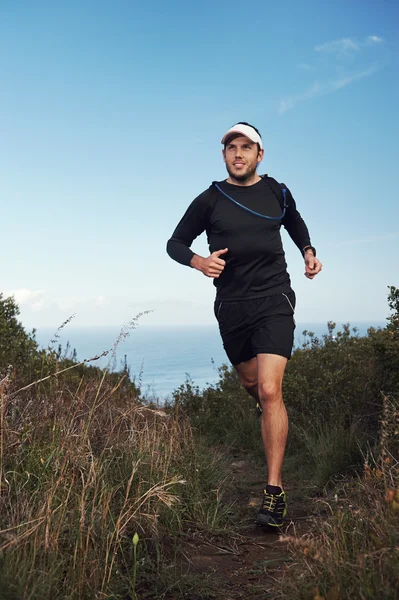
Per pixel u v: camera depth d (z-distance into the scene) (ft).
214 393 22.98
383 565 6.40
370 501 8.64
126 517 9.18
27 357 19.80
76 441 9.98
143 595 7.79
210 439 20.25
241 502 12.92
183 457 12.71
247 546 10.06
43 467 9.22
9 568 6.64
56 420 10.99
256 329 12.21
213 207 12.71
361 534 7.66
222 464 14.70
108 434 11.47
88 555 7.56
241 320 12.32
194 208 12.89
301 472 15.03
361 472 13.00
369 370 16.97
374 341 17.30
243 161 12.56
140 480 10.19
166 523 10.08
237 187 12.78
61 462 9.53
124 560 7.97
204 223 12.96
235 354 12.75
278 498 10.91
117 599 7.30
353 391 16.71
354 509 8.78
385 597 5.95
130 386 18.61
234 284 12.41
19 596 6.39
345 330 20.49
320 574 6.82
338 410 16.83
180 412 18.62
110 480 10.20
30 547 7.22
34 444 9.78
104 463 10.50
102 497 8.95
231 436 20.06
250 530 10.94
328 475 13.48
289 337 11.96
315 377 18.78
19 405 11.48
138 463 10.43
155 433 12.74
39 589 6.61
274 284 12.25
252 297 12.21
